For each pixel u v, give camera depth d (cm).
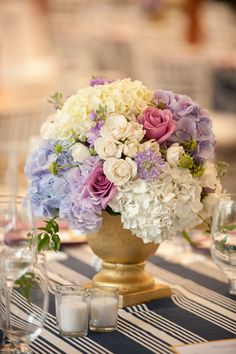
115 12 927
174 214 162
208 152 172
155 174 159
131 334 155
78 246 229
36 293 136
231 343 148
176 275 202
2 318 138
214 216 170
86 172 162
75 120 166
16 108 408
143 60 617
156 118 166
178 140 169
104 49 670
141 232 163
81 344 148
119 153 161
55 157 165
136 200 160
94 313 156
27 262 136
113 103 165
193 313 169
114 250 174
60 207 166
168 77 596
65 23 896
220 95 654
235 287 184
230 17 923
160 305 174
